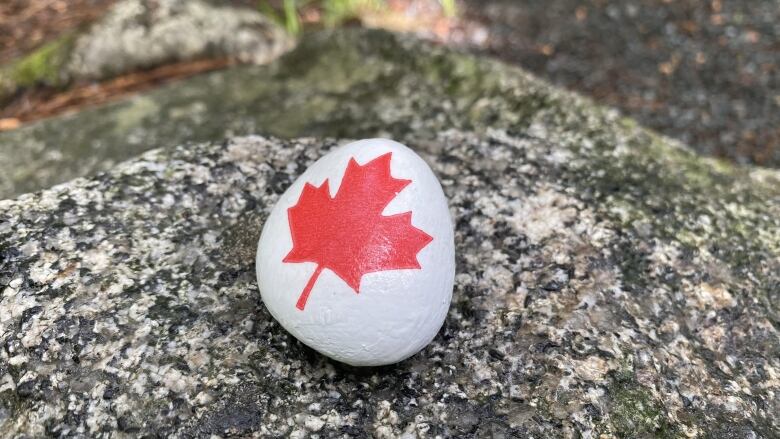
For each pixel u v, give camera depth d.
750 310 0.17
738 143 0.36
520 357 0.15
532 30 0.44
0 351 0.14
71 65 0.33
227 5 0.39
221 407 0.14
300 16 0.44
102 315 0.15
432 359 0.15
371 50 0.28
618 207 0.19
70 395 0.14
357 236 0.13
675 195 0.20
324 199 0.14
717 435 0.15
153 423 0.14
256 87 0.28
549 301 0.16
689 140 0.36
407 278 0.13
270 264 0.14
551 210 0.18
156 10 0.35
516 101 0.23
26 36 0.41
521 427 0.14
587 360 0.15
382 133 0.23
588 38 0.44
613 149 0.21
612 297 0.17
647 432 0.14
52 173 0.25
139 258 0.16
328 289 0.13
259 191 0.18
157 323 0.15
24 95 0.33
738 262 0.18
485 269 0.17
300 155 0.20
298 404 0.14
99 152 0.26
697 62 0.41
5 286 0.15
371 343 0.13
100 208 0.17
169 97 0.28
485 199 0.19
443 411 0.14
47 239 0.16
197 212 0.18
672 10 0.46
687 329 0.16
